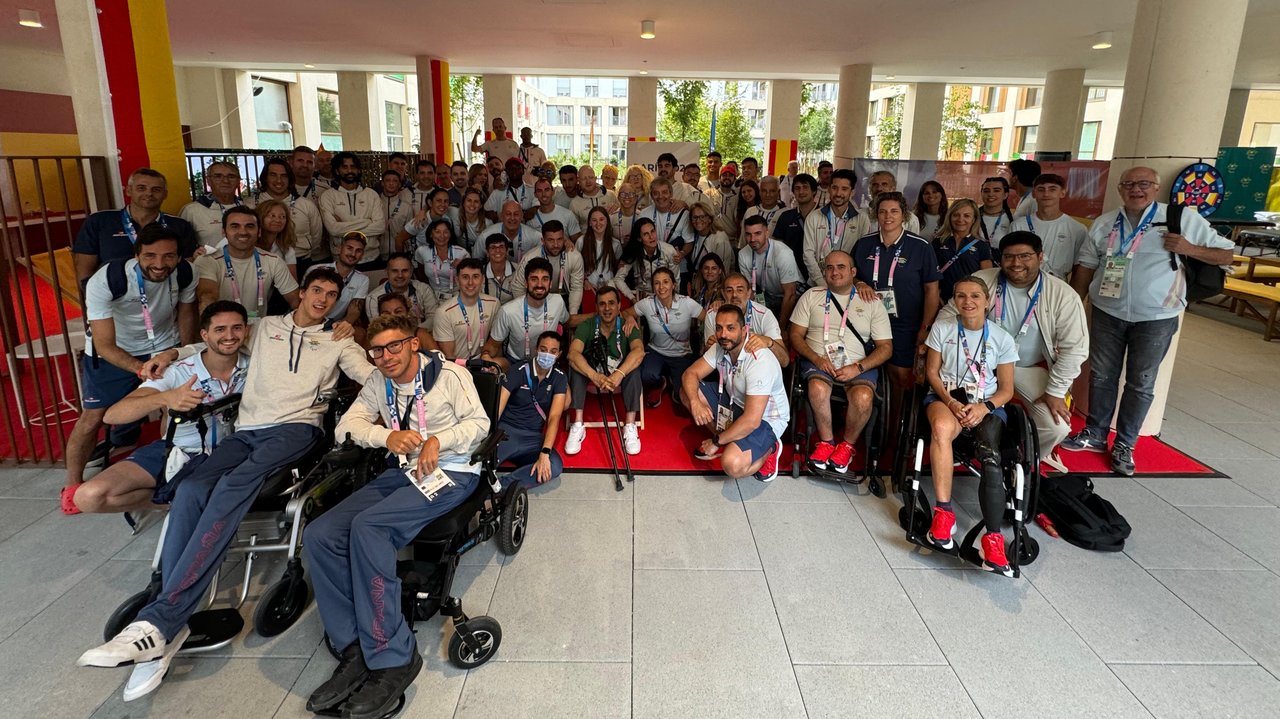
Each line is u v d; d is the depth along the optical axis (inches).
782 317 190.9
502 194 273.3
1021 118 1037.8
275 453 110.1
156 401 110.7
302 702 90.3
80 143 159.0
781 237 221.3
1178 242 149.4
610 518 137.4
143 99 162.4
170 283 137.8
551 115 1891.0
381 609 89.2
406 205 258.5
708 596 112.9
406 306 138.5
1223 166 505.7
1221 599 114.4
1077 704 91.5
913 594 114.6
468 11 323.3
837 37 375.9
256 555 124.2
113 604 108.7
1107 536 128.6
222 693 91.6
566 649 100.1
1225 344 286.8
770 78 576.1
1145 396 156.8
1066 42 384.8
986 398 133.8
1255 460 169.8
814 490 151.3
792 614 108.8
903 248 165.6
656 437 177.8
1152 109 163.9
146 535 129.2
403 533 95.9
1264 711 90.7
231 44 436.5
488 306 176.2
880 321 159.3
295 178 239.3
